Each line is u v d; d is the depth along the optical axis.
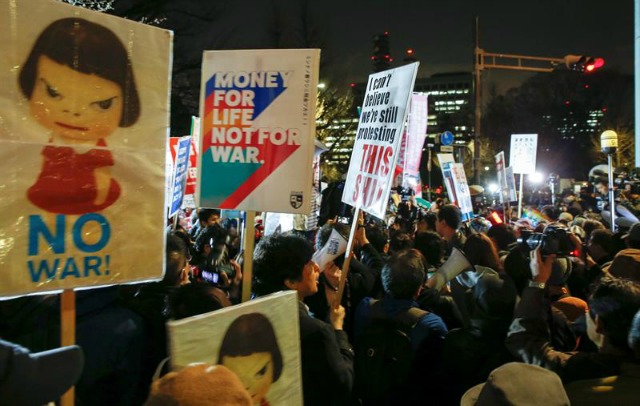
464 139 50.44
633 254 3.29
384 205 3.18
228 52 3.02
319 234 3.89
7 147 1.87
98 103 2.05
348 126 22.44
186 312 2.38
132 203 2.12
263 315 1.91
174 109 17.58
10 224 1.88
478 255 3.90
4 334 2.30
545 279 2.68
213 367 1.26
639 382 2.10
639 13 13.95
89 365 2.22
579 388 2.17
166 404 1.17
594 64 15.41
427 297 3.57
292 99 2.94
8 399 1.25
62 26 1.99
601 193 14.30
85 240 2.02
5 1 1.87
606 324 2.24
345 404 2.49
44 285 1.93
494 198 18.42
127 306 2.66
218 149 3.02
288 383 1.98
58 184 1.97
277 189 2.93
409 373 2.91
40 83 1.94
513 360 2.80
